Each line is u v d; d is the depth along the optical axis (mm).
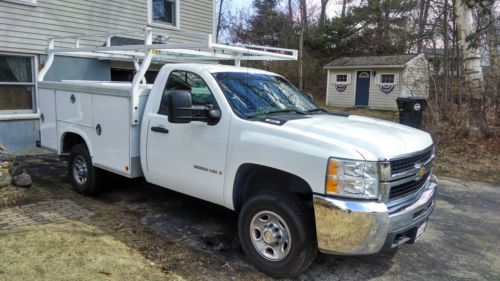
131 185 6379
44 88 6262
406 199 3539
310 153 3301
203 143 4062
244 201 3998
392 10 22734
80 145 5785
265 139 3592
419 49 21844
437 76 13305
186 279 3502
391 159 3234
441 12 14664
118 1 10297
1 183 5215
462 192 6758
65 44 9320
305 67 28938
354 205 3121
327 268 3881
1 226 4398
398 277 3770
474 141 10078
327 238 3230
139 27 10875
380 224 3129
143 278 3430
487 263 4141
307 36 30844
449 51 13828
